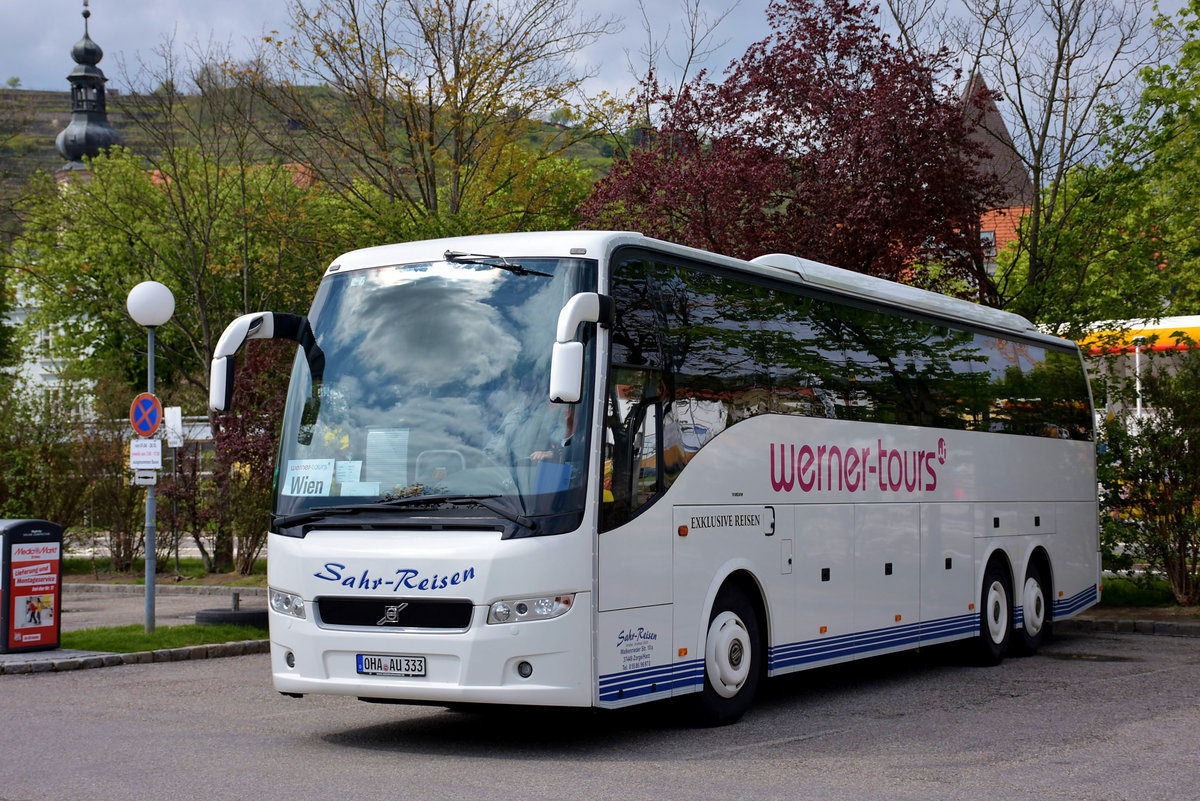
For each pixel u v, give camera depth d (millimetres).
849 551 11820
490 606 8281
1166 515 18969
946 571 13570
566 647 8344
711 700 9898
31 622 14688
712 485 9906
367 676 8578
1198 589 19156
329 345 9422
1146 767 8172
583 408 8641
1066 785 7586
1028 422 15961
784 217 19250
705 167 19109
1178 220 24422
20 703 11328
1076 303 20969
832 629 11461
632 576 8891
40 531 14820
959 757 8547
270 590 9148
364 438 8969
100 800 6961
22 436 31094
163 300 16344
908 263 19547
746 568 10242
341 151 28109
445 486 8602
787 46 19672
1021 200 21750
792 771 8016
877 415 12531
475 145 27781
